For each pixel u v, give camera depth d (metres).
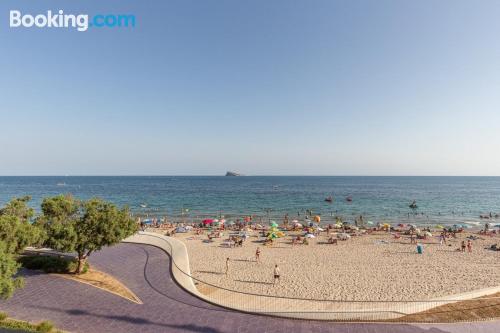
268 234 46.16
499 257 35.28
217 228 54.88
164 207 92.19
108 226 23.95
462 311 17.47
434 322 16.38
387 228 54.03
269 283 25.70
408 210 86.38
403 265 31.53
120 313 17.84
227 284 25.31
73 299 19.67
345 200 113.31
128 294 20.80
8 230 16.91
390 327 15.95
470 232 53.62
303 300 20.25
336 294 23.11
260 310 17.95
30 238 18.52
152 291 21.47
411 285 25.25
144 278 24.17
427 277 27.44
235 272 28.69
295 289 24.22
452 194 142.25
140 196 127.62
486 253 37.31
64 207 23.73
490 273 28.72
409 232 50.62
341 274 28.30
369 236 48.62
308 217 72.50
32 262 25.28
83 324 16.41
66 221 23.55
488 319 16.56
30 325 15.39
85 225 23.38
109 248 33.44
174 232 49.97
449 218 73.44
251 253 36.53
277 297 20.11
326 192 153.62
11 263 14.52
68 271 24.61
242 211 84.25
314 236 46.38
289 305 19.30
